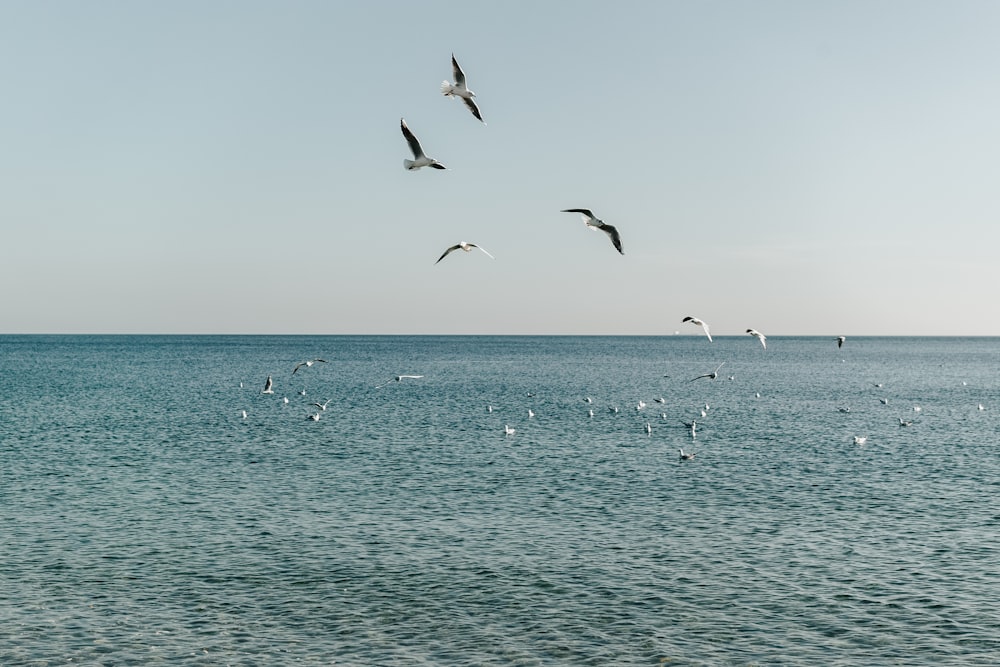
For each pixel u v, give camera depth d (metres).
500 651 29.02
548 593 34.31
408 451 68.88
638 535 42.56
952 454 69.12
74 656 28.27
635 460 65.00
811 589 34.78
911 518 46.03
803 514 46.97
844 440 77.62
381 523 44.56
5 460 62.09
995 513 47.06
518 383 157.88
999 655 28.70
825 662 28.28
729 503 49.72
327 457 65.50
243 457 65.12
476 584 35.25
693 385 155.88
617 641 29.83
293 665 27.84
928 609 32.62
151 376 169.62
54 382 148.75
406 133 22.80
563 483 55.44
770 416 99.88
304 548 39.91
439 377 175.88
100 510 46.62
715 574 36.56
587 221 21.95
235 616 31.72
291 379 164.38
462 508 48.06
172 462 62.41
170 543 40.41
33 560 37.56
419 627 30.92
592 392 136.50
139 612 31.95
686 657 28.66
